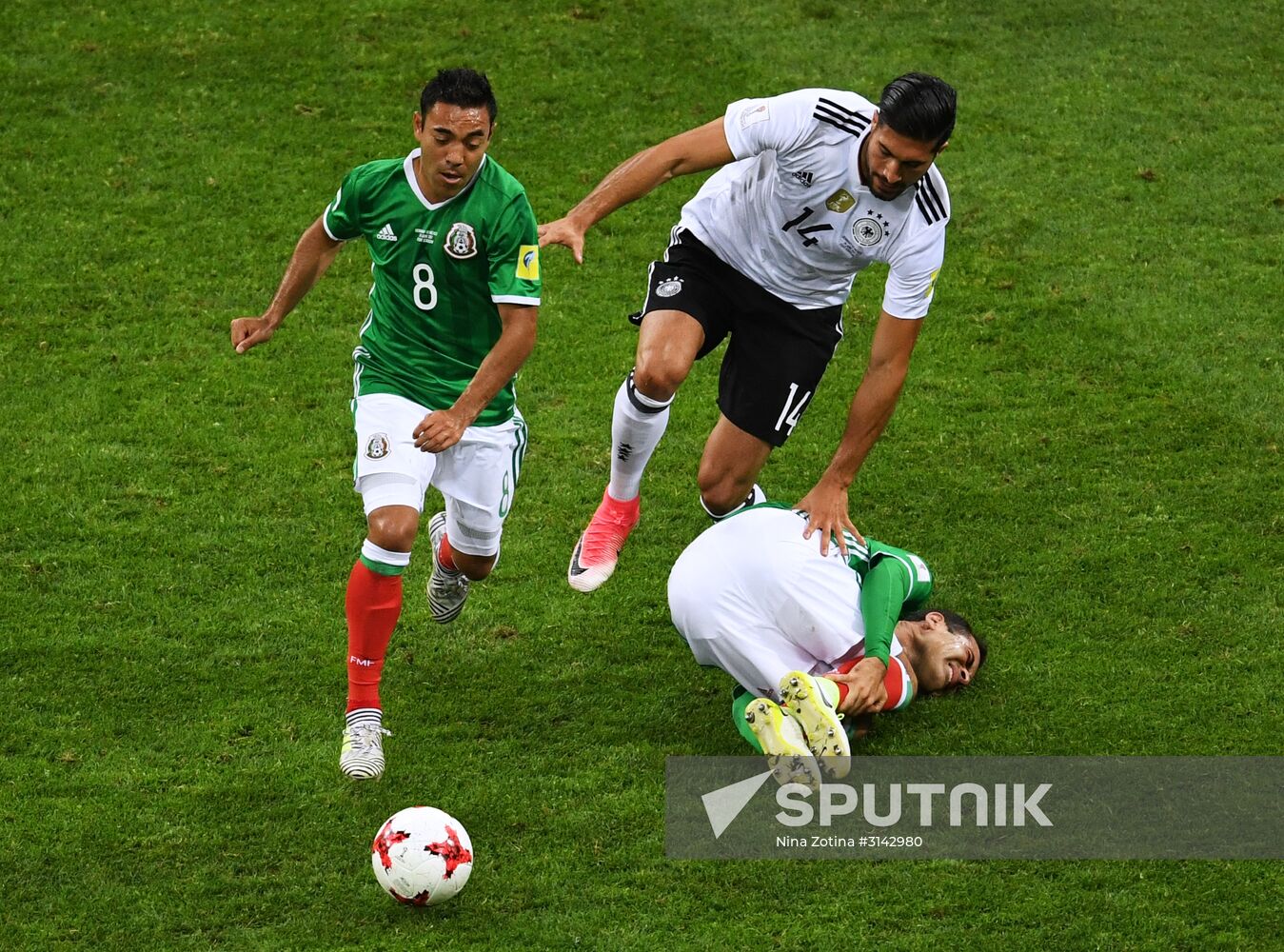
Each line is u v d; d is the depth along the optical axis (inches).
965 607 932.6
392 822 690.8
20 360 1163.9
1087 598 939.3
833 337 824.9
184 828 740.7
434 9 1669.5
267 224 1343.5
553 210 1374.3
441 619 896.3
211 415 1112.8
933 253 749.3
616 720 835.4
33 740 800.3
